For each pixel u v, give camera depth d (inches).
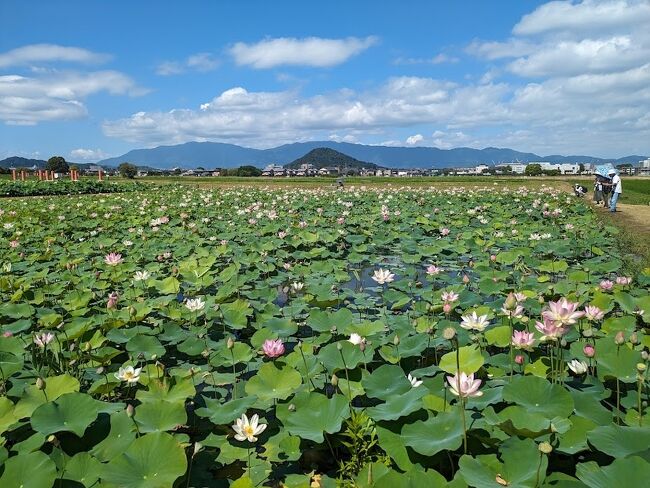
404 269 353.1
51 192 1306.6
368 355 164.6
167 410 132.1
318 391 161.6
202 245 434.6
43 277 308.5
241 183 2094.0
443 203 804.6
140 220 607.8
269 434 145.6
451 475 118.4
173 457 112.2
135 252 391.9
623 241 452.4
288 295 297.0
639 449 102.7
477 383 112.3
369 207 762.8
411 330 198.2
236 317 216.4
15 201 964.6
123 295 285.3
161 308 241.9
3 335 182.7
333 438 139.4
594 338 180.7
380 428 124.4
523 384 128.1
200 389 175.5
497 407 140.7
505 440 108.4
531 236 429.1
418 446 112.7
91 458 115.9
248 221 583.2
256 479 127.0
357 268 397.4
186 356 207.6
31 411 132.6
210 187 1573.6
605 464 114.7
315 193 1020.5
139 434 126.4
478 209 679.1
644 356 135.4
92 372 175.8
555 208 680.4
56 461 117.2
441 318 230.5
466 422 120.3
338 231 466.9
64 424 122.6
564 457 119.4
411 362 181.9
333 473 133.4
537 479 97.7
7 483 104.2
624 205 858.1
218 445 138.9
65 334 197.0
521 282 291.7
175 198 1004.6
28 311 228.5
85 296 259.8
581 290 249.8
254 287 308.8
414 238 470.6
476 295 244.4
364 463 123.6
